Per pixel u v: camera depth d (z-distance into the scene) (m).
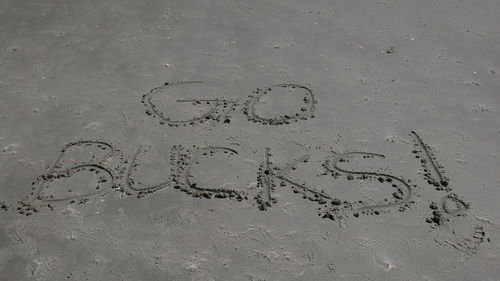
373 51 2.83
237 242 1.89
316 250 1.86
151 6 3.29
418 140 2.28
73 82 2.65
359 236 1.90
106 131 2.36
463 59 2.76
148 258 1.85
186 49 2.88
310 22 3.09
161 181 2.12
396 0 3.29
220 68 2.73
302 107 2.46
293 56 2.81
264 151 2.24
